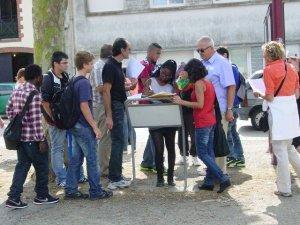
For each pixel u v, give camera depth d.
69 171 7.41
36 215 6.78
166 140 7.95
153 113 7.50
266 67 7.13
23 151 7.05
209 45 7.73
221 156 7.56
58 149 8.04
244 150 10.99
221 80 7.70
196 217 6.46
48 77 7.43
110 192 7.47
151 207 6.95
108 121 7.65
